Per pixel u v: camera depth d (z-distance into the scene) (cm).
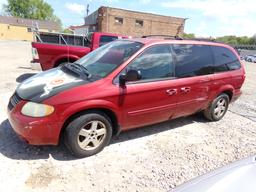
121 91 355
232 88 533
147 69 389
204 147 417
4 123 445
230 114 607
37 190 283
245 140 458
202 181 203
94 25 3484
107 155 366
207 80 472
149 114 400
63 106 317
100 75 361
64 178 307
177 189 200
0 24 5859
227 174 205
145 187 303
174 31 3756
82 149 348
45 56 789
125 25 3388
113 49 426
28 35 6228
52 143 331
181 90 429
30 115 313
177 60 428
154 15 3538
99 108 347
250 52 4716
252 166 213
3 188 281
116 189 296
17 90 357
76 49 797
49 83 347
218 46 509
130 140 419
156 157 372
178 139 438
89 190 290
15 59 1423
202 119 548
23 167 321
